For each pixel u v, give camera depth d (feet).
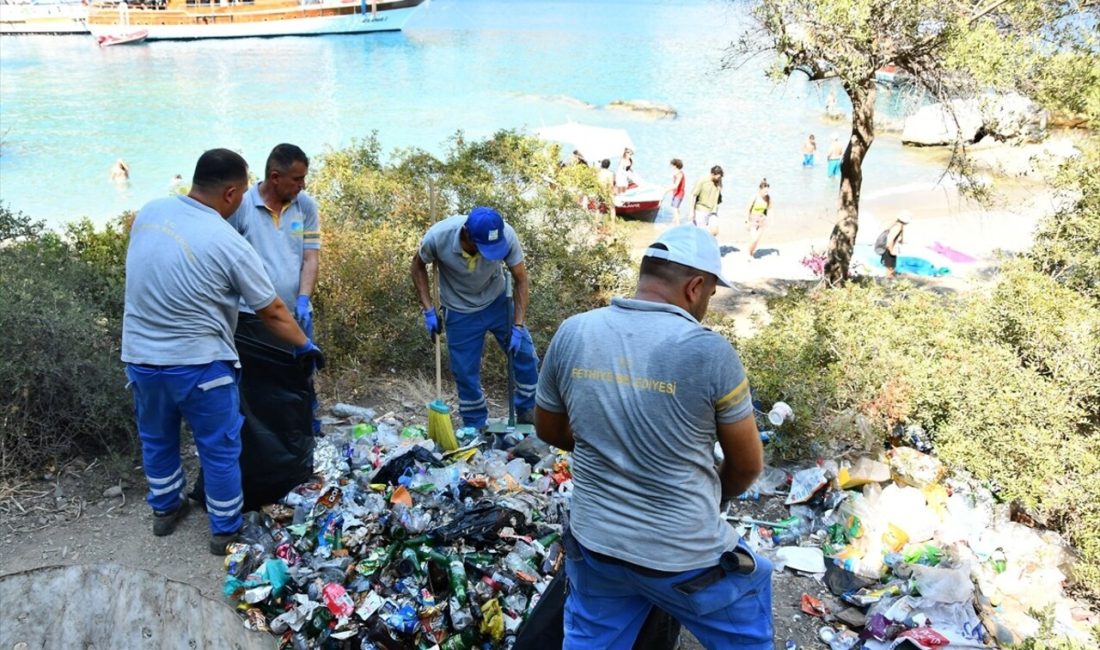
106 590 11.47
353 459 14.28
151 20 149.89
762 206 46.03
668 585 7.91
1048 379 18.33
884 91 34.19
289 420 12.69
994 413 15.80
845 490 14.64
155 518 12.53
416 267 15.79
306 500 12.87
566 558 8.68
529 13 214.90
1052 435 15.58
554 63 127.75
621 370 7.72
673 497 7.75
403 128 80.84
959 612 11.47
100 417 14.52
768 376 17.52
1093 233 24.03
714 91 105.60
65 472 14.20
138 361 11.02
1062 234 25.55
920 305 22.11
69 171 63.67
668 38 159.94
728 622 8.12
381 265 22.47
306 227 14.30
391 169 31.17
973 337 20.27
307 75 114.62
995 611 12.13
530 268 25.44
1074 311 20.21
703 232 8.26
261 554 11.58
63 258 19.16
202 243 10.82
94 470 14.37
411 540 11.52
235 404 11.68
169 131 78.02
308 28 158.40
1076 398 17.63
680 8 232.12
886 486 14.93
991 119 28.04
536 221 28.19
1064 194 27.32
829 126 87.45
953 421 16.24
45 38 155.84
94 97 95.45
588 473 8.11
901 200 61.98
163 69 118.73
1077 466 14.85
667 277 8.07
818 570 12.72
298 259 14.19
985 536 13.87
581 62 128.67
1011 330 20.01
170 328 10.87
